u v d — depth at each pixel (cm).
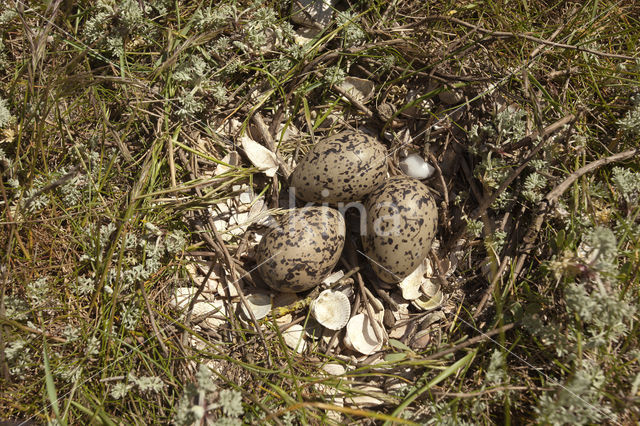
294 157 43
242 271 41
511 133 41
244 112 44
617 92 43
